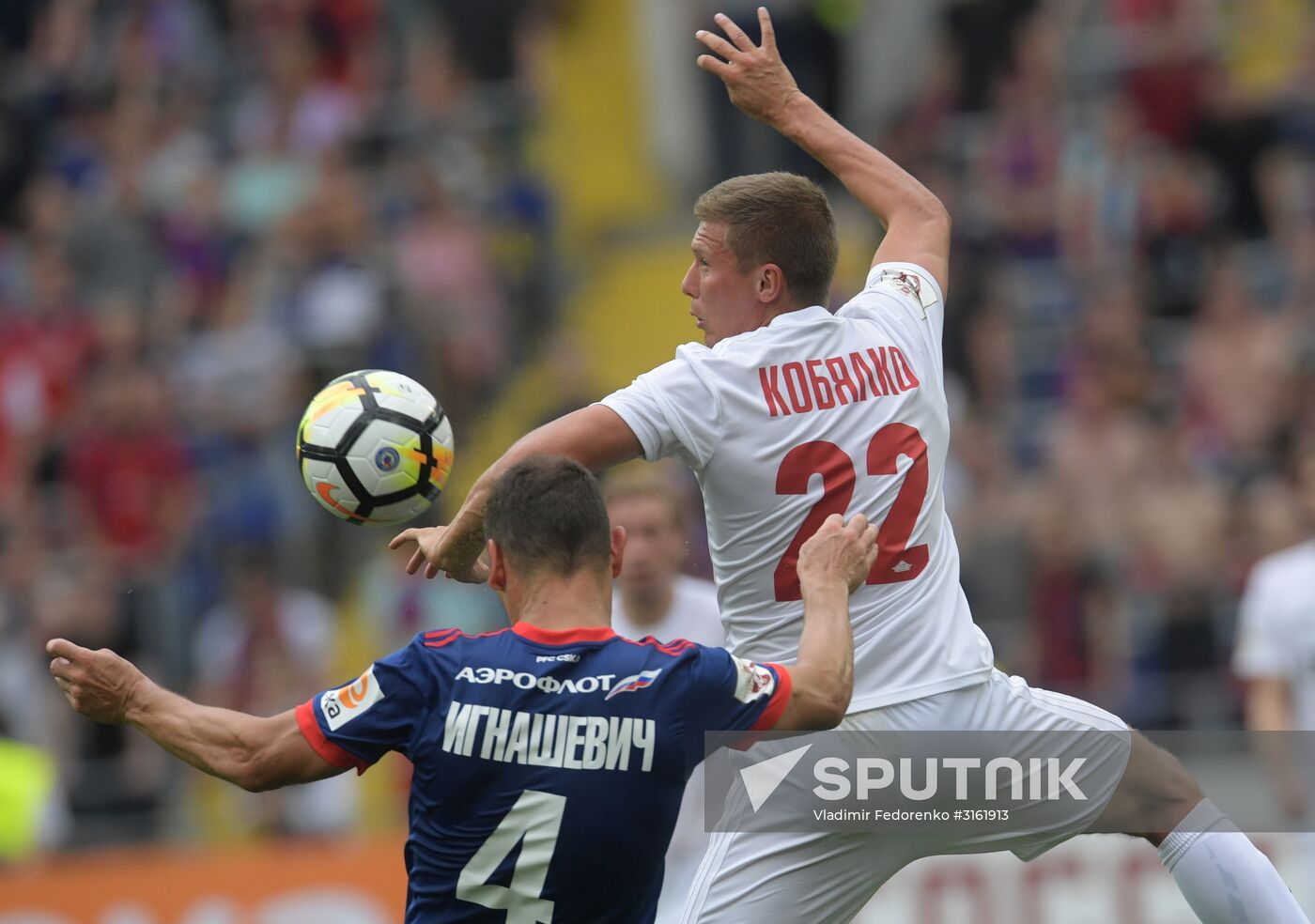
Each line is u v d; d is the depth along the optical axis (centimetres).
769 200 1731
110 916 3350
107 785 3794
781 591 1730
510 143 5350
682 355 1705
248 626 3978
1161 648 3569
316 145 5328
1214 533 3709
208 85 5653
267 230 5200
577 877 1529
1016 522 3778
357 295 4800
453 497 4609
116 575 4253
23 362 4944
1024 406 4353
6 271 5269
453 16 5491
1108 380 4059
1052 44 4856
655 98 5619
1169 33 4747
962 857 2939
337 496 1716
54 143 5628
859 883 1788
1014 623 3678
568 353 4850
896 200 1875
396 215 5019
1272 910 1755
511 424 4788
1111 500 3853
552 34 5594
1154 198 4509
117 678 1584
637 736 1535
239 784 1559
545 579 1582
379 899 3281
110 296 5081
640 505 2461
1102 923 2867
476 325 4847
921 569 1745
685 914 1784
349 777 3678
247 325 4909
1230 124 4597
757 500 1706
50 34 5834
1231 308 4209
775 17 5056
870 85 5297
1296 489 3675
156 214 5269
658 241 5469
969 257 4566
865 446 1714
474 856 1538
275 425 4600
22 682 3981
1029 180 4678
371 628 4159
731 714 1552
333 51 5556
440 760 1541
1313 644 2900
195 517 4472
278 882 3316
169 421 4684
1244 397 4053
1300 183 4522
